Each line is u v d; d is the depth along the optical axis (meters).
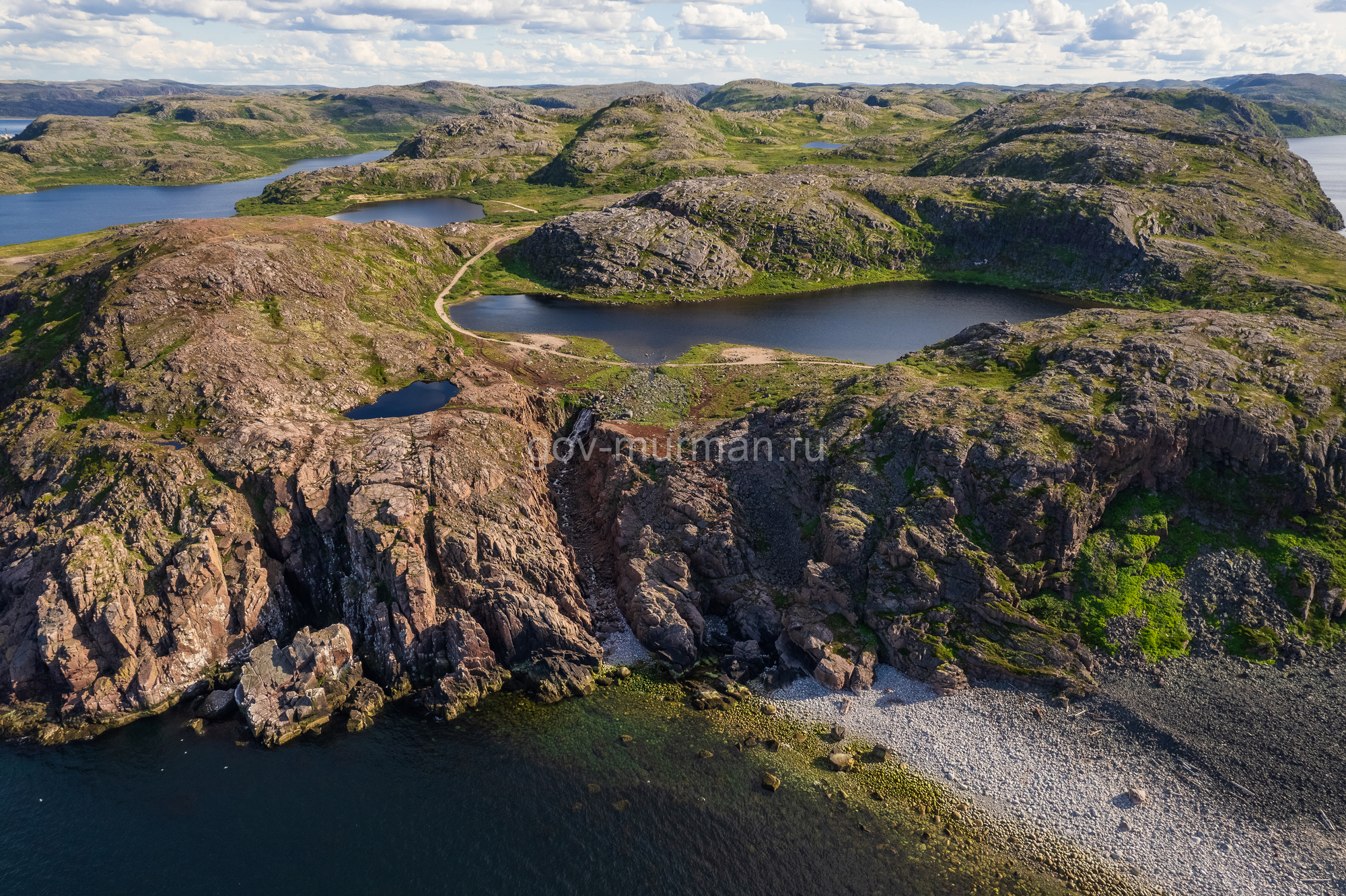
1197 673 63.84
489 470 82.19
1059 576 70.19
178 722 63.34
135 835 52.88
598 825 53.91
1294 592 67.81
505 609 69.50
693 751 60.44
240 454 78.56
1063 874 50.72
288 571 74.44
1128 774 57.03
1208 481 74.25
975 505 72.25
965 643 66.81
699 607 75.00
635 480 84.94
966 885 50.00
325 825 53.78
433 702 64.94
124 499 73.06
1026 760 58.66
